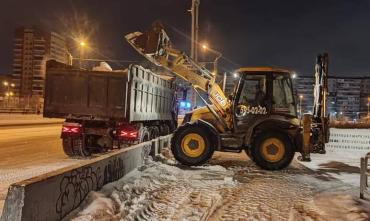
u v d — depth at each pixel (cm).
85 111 1318
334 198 843
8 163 1205
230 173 1140
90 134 1346
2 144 1761
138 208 694
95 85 1309
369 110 12181
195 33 2481
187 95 2234
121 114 1294
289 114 1259
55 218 562
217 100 1288
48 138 2109
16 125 3309
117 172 863
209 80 1300
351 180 1089
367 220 660
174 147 1241
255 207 760
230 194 861
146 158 1156
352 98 13850
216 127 1286
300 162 1454
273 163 1216
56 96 1338
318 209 753
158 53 1311
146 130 1469
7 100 7275
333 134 2027
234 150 1262
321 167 1341
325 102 1333
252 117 1252
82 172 660
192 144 1237
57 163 1216
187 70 1319
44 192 530
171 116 1977
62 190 584
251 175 1125
